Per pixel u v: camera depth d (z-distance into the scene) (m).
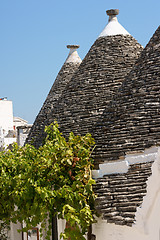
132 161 9.34
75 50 16.34
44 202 9.89
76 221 9.34
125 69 12.20
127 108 10.01
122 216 8.55
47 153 10.12
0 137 30.80
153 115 9.57
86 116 11.59
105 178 9.51
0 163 11.30
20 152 11.82
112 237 9.05
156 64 10.27
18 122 49.62
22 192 10.12
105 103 11.63
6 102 42.62
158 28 11.20
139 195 8.73
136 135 9.52
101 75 12.18
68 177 10.02
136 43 13.07
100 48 12.80
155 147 9.16
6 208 11.24
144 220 7.39
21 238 13.48
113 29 13.10
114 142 9.78
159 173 6.85
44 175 10.16
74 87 12.43
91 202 9.56
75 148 10.14
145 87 10.04
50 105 14.97
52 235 11.18
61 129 11.81
